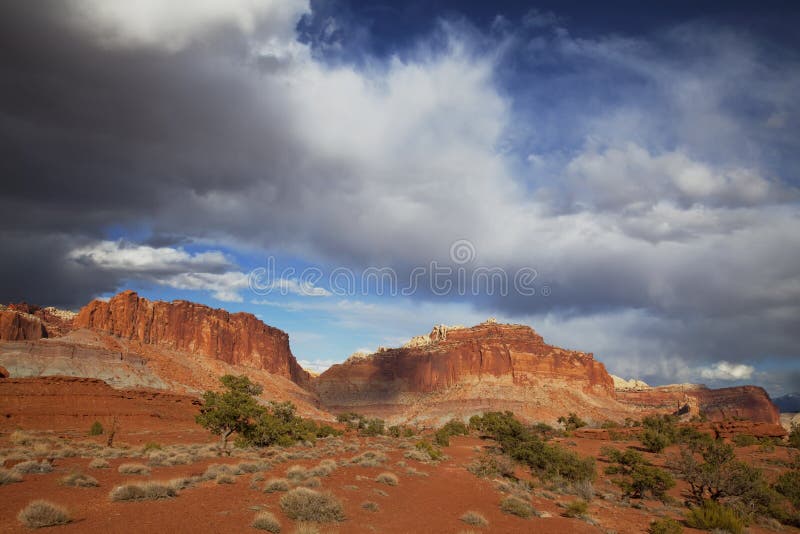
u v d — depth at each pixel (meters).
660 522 28.22
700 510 33.22
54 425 83.25
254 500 20.86
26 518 14.92
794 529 37.84
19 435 49.50
